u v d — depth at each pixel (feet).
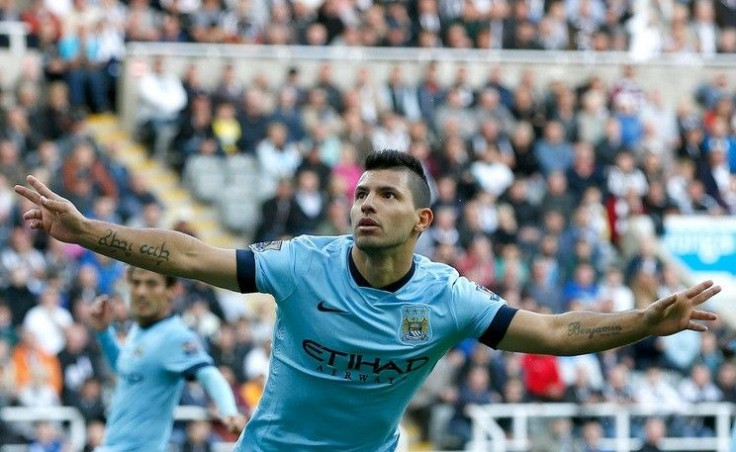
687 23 128.26
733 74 125.18
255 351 81.46
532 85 116.98
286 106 106.22
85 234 30.99
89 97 109.09
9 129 97.04
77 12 109.09
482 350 85.76
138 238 31.35
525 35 120.67
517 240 100.27
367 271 32.76
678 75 123.65
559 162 108.88
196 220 102.12
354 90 109.50
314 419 33.42
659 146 115.96
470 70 118.11
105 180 94.63
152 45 110.42
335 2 116.37
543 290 95.09
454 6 120.37
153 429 47.47
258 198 102.42
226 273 32.12
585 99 114.73
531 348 32.76
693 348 93.15
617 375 88.33
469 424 84.02
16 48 109.19
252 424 33.99
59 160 94.79
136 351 47.83
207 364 47.55
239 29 114.11
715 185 114.73
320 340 32.76
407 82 116.06
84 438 75.31
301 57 114.42
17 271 82.23
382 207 32.35
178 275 31.86
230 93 106.11
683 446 88.17
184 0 113.39
